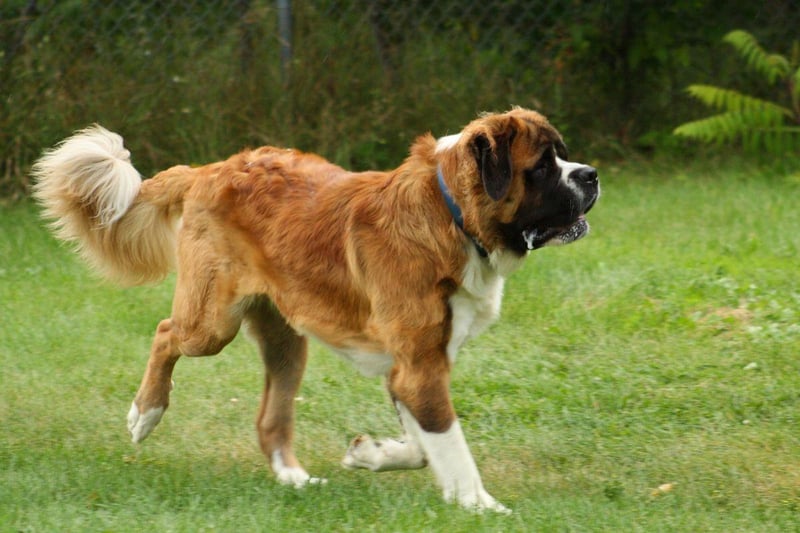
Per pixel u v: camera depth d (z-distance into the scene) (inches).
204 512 284.5
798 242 542.0
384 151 685.9
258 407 365.1
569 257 525.0
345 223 297.7
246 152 329.1
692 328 431.8
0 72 650.2
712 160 740.0
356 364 304.5
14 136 651.5
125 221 348.2
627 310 450.3
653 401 375.6
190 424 368.8
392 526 271.9
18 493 297.1
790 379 383.9
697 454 337.4
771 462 328.8
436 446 286.4
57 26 656.4
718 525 282.4
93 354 426.0
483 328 297.6
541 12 725.9
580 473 329.7
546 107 727.7
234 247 316.5
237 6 671.8
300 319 307.3
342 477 325.7
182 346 326.3
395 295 285.7
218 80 669.9
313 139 679.7
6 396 386.6
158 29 669.3
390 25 697.0
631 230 585.3
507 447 349.7
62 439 354.3
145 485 307.9
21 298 485.7
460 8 707.4
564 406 376.5
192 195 325.1
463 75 707.4
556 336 433.4
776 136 692.7
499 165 276.1
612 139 753.6
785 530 281.6
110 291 498.0
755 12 751.7
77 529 269.0
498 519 275.6
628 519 281.3
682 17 746.2
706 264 502.3
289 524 274.8
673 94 761.6
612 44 745.0
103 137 351.3
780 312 437.7
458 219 283.6
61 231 356.5
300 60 676.7
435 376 286.7
